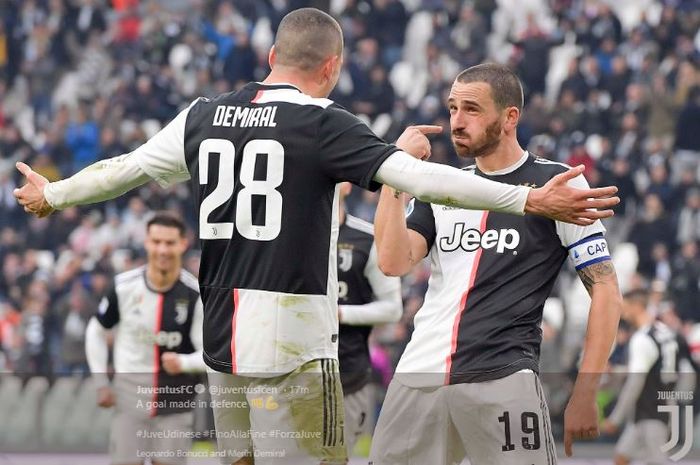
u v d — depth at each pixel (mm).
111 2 71375
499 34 67812
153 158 14570
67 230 55656
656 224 53969
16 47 69062
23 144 62531
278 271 13969
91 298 50781
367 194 52812
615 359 38625
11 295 53438
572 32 66938
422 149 14570
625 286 51000
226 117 14211
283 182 13891
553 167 15766
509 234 15633
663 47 65875
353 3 67688
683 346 26266
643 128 59938
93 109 63344
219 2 70250
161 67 66688
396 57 67188
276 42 14617
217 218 14203
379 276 22406
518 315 15422
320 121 13812
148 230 23125
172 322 23062
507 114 15695
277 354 14070
